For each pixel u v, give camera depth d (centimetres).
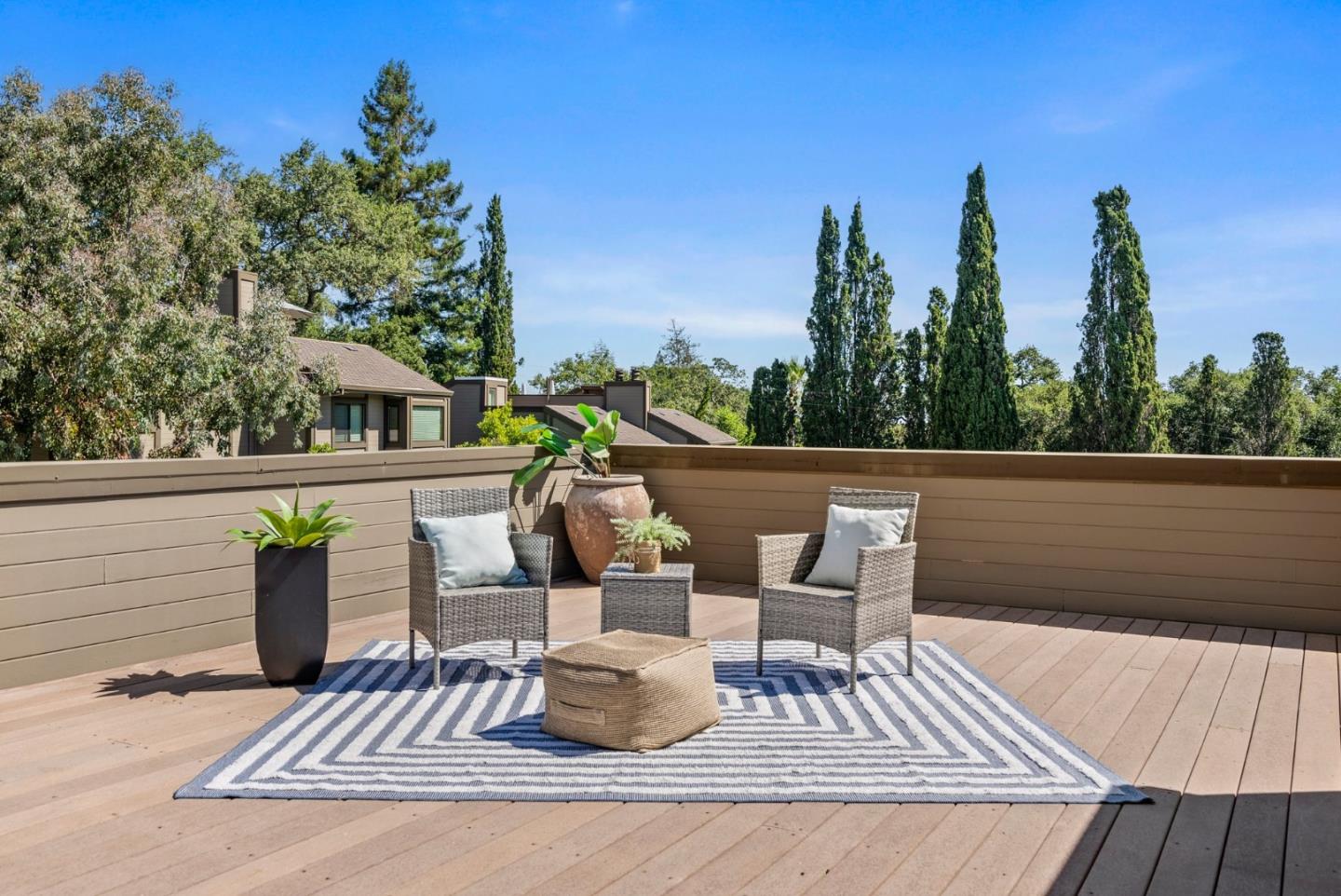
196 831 235
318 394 1712
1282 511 500
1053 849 227
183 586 427
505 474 603
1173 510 523
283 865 215
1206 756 298
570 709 308
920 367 2588
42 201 1261
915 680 391
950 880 210
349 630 485
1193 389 2502
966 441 2359
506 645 451
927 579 584
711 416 3900
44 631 378
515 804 255
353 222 2747
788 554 418
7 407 1244
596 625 500
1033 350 3256
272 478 464
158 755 292
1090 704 359
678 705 310
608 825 240
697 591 612
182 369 1339
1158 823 243
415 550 388
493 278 3741
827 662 423
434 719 332
